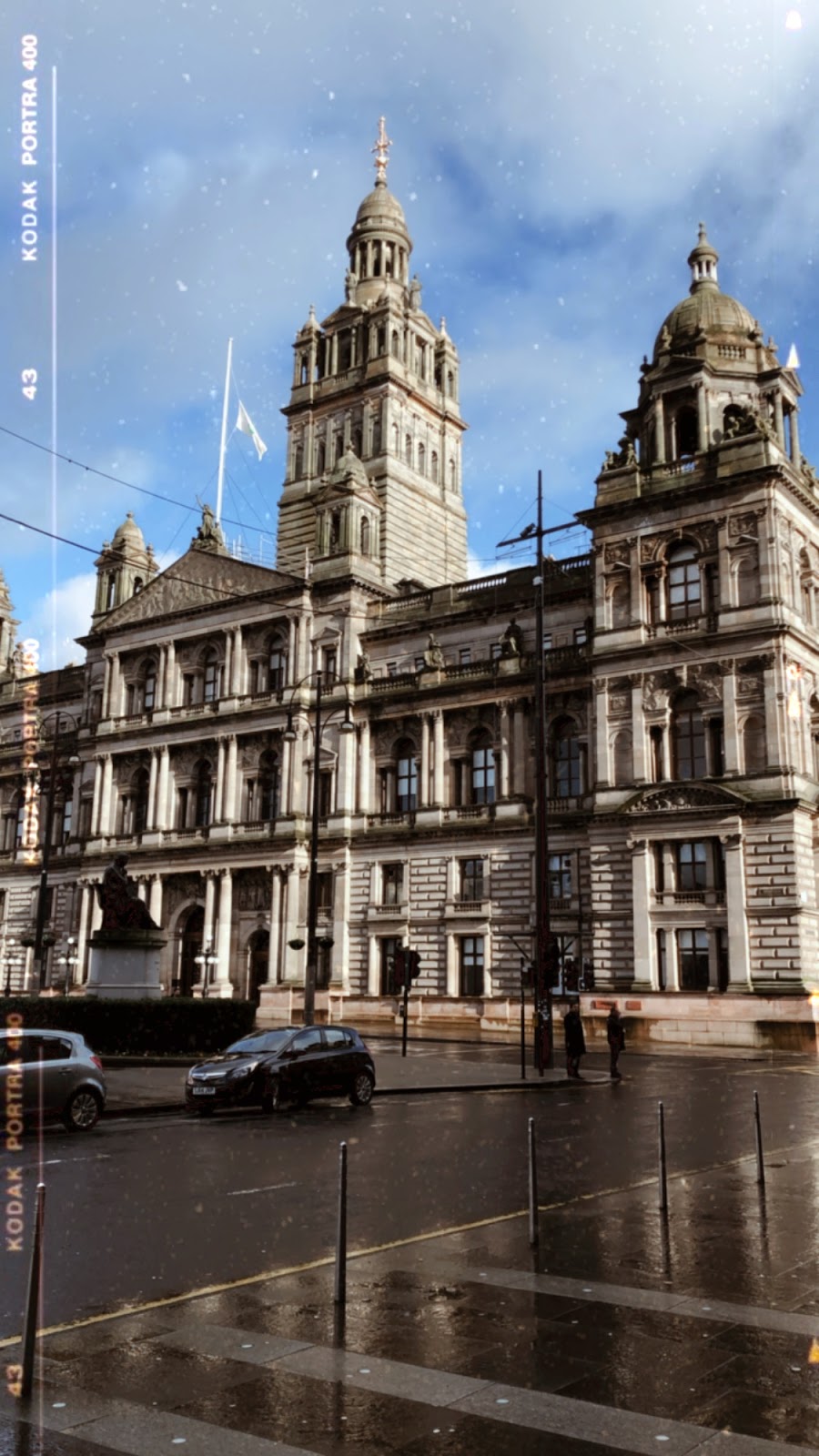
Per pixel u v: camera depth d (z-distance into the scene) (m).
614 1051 42.38
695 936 63.69
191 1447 9.10
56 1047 27.62
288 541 104.62
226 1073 31.06
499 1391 10.27
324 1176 21.16
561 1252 15.35
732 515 66.44
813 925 61.72
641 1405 9.95
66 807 103.00
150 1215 17.64
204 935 85.38
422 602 84.75
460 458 110.50
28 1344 10.23
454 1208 18.23
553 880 71.88
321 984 80.12
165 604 95.44
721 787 63.09
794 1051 57.94
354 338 106.38
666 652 67.00
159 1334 11.89
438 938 75.75
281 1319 12.40
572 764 73.62
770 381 71.75
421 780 78.81
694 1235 16.36
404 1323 12.23
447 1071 43.41
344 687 82.81
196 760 91.00
